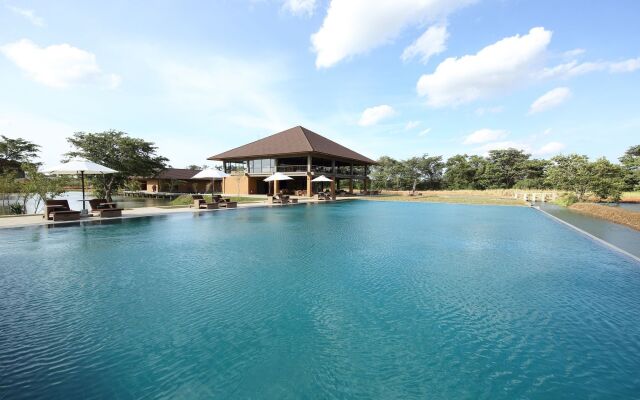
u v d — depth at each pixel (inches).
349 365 121.1
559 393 106.7
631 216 550.6
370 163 1781.5
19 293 192.7
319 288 207.8
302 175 1364.4
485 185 2097.7
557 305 183.6
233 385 108.0
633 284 221.3
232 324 154.3
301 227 481.4
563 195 1026.1
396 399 102.0
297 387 107.4
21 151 1545.3
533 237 406.6
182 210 701.3
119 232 417.7
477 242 369.7
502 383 111.8
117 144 1339.8
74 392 103.8
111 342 135.6
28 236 381.7
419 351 132.3
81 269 244.5
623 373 118.7
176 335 142.6
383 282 221.1
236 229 455.5
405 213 719.7
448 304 183.6
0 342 134.3
